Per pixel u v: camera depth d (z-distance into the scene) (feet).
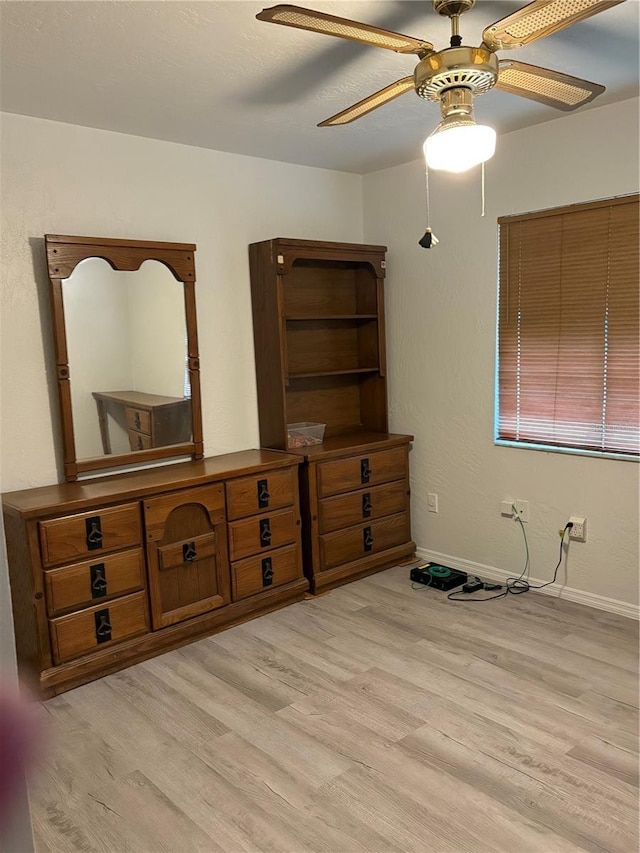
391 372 13.61
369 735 7.68
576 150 10.28
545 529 11.40
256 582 10.82
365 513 12.39
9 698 1.13
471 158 6.12
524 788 6.72
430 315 12.69
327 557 11.85
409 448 13.44
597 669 8.92
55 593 8.65
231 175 11.68
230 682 8.95
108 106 9.04
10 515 8.63
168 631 9.78
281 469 11.06
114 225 10.34
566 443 11.02
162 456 10.80
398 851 5.99
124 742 7.70
